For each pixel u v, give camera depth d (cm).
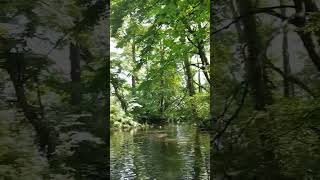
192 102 1165
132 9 823
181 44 863
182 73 1448
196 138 1268
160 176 816
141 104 1969
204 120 1227
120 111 1905
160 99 1889
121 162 982
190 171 840
